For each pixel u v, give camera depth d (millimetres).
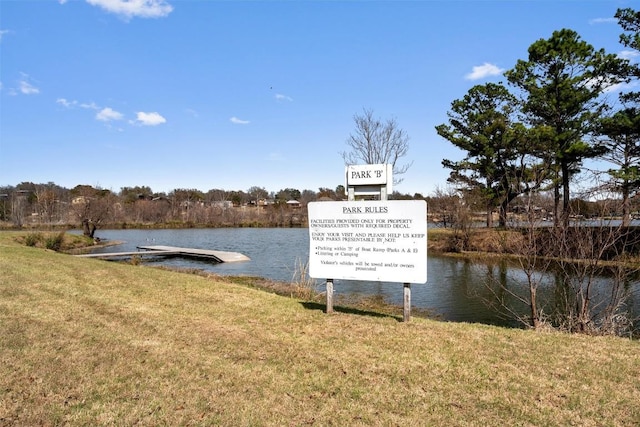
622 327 8219
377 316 7363
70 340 5336
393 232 6551
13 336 5375
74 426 3357
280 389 4156
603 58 22203
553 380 4406
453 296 15039
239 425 3457
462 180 31844
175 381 4250
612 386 4258
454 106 30922
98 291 8578
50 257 13758
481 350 5312
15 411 3545
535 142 22297
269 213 76188
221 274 20812
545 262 8766
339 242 6895
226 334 5898
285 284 17312
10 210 61344
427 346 5461
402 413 3715
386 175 6691
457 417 3643
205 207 79625
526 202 9719
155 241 44094
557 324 9711
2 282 8734
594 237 8203
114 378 4262
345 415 3668
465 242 29234
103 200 58906
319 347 5422
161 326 6184
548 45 23172
